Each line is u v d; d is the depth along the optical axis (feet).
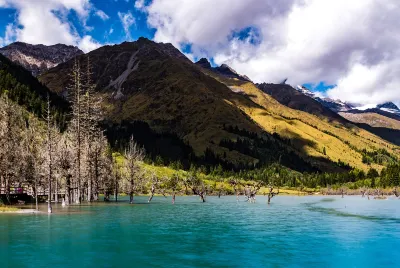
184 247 157.58
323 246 166.30
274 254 148.05
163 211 322.75
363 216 303.48
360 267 131.64
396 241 180.34
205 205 426.51
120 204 394.11
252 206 424.05
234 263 132.57
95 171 425.69
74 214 263.90
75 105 400.06
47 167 340.18
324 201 583.99
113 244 159.43
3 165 307.58
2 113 343.05
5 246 150.10
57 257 134.31
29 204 329.31
